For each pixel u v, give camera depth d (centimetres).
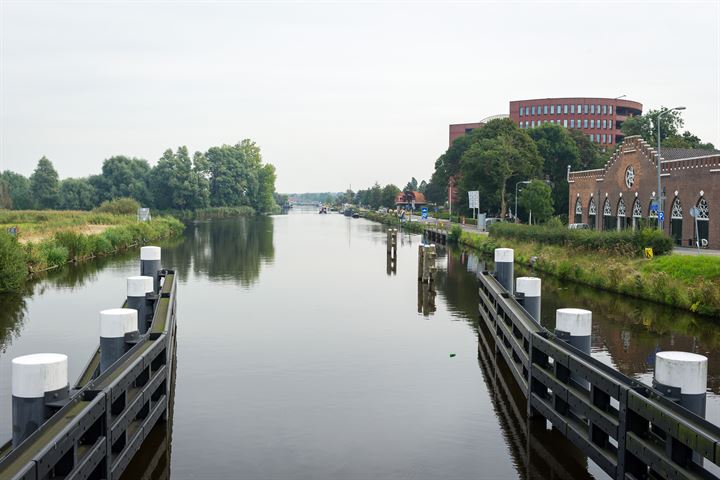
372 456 1055
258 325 2073
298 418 1226
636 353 1706
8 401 1291
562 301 2520
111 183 11244
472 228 7088
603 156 9112
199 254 4522
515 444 1102
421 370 1563
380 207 14662
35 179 11106
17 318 2191
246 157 14388
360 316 2244
